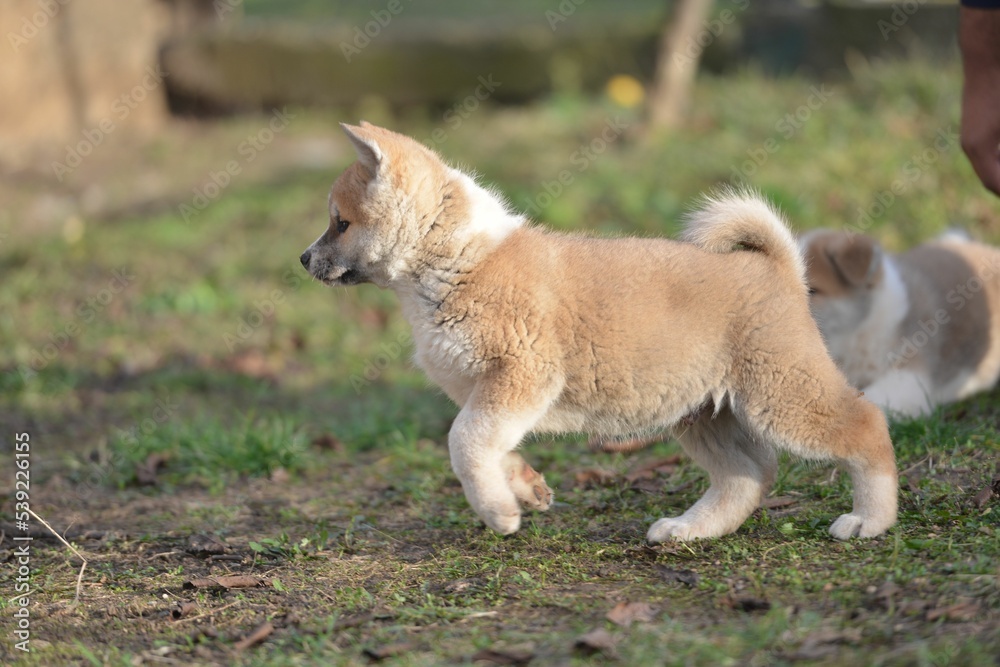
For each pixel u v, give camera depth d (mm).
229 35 24234
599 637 5551
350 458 10664
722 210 7254
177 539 8344
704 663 5238
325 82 24203
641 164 18062
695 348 6992
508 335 7027
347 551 7797
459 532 8016
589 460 9711
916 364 10578
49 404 12805
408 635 6078
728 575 6562
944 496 7543
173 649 6176
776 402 6930
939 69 18578
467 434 6977
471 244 7215
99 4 22844
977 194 14969
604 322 6973
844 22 21203
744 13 22328
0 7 21094
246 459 10383
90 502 9570
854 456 6961
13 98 21453
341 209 7594
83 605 6957
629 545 7371
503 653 5562
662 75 19562
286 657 5906
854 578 6242
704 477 8703
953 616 5477
